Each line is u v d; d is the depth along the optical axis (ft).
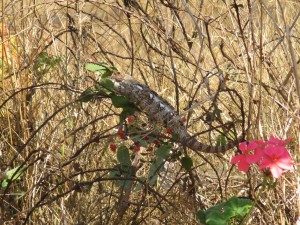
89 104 31.37
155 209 29.25
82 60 31.37
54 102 31.60
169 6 29.71
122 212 27.50
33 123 30.68
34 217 28.66
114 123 32.35
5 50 31.45
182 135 27.53
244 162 21.85
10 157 30.53
